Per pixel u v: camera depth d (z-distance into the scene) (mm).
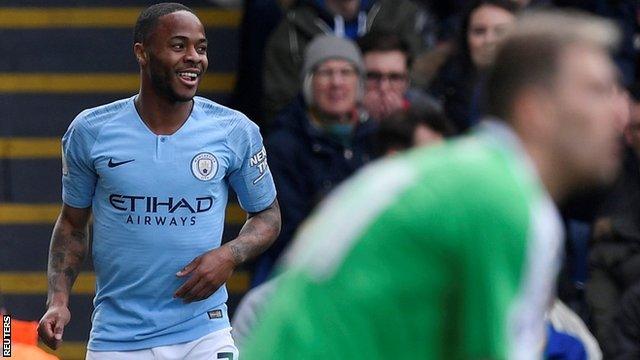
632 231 17359
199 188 14094
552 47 6219
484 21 18422
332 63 18250
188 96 13898
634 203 17500
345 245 5926
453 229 5848
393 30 20406
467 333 5887
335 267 5922
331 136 18266
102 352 14289
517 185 5996
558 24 6277
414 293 5871
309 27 20406
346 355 5875
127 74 22438
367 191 6012
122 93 22391
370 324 5883
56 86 22359
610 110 6246
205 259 14055
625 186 17562
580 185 6309
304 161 18188
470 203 5883
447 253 5859
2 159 22109
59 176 22109
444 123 14711
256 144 14523
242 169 14469
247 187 14562
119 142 14008
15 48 22453
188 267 14047
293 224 17984
